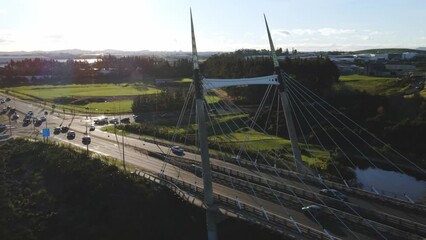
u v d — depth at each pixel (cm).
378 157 9475
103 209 6366
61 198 6725
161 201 6494
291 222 4762
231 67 15700
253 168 7631
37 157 8175
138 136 11256
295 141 7394
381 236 4534
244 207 5366
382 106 11744
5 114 14912
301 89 12162
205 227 6100
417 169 8744
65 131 11906
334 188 6319
